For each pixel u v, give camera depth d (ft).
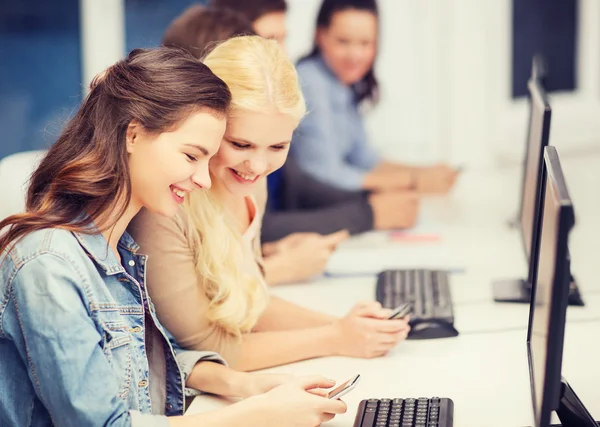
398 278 8.27
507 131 14.52
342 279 8.80
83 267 5.15
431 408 5.53
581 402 5.35
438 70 14.16
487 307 7.78
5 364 5.16
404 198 10.44
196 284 6.31
